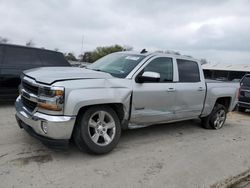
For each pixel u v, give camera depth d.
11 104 7.52
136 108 4.51
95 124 4.05
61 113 3.59
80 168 3.63
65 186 3.14
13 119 5.79
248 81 10.19
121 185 3.29
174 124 6.72
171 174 3.73
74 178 3.35
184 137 5.61
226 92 6.52
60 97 3.55
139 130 5.79
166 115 5.11
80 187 3.15
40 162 3.71
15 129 5.04
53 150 4.14
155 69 4.90
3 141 4.38
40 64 7.55
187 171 3.88
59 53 8.12
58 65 7.91
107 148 4.13
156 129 6.03
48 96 3.57
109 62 5.19
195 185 3.49
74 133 3.90
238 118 9.03
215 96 6.22
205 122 6.50
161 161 4.15
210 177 3.77
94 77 4.05
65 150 4.17
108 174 3.54
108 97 3.98
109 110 4.15
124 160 4.04
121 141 4.93
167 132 5.87
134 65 4.68
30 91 3.93
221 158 4.56
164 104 4.99
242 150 5.12
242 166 4.30
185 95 5.40
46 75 3.85
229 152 4.93
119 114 4.40
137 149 4.57
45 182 3.19
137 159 4.13
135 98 4.43
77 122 3.86
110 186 3.24
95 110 3.97
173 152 4.61
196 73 5.84
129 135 5.36
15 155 3.86
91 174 3.49
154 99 4.74
